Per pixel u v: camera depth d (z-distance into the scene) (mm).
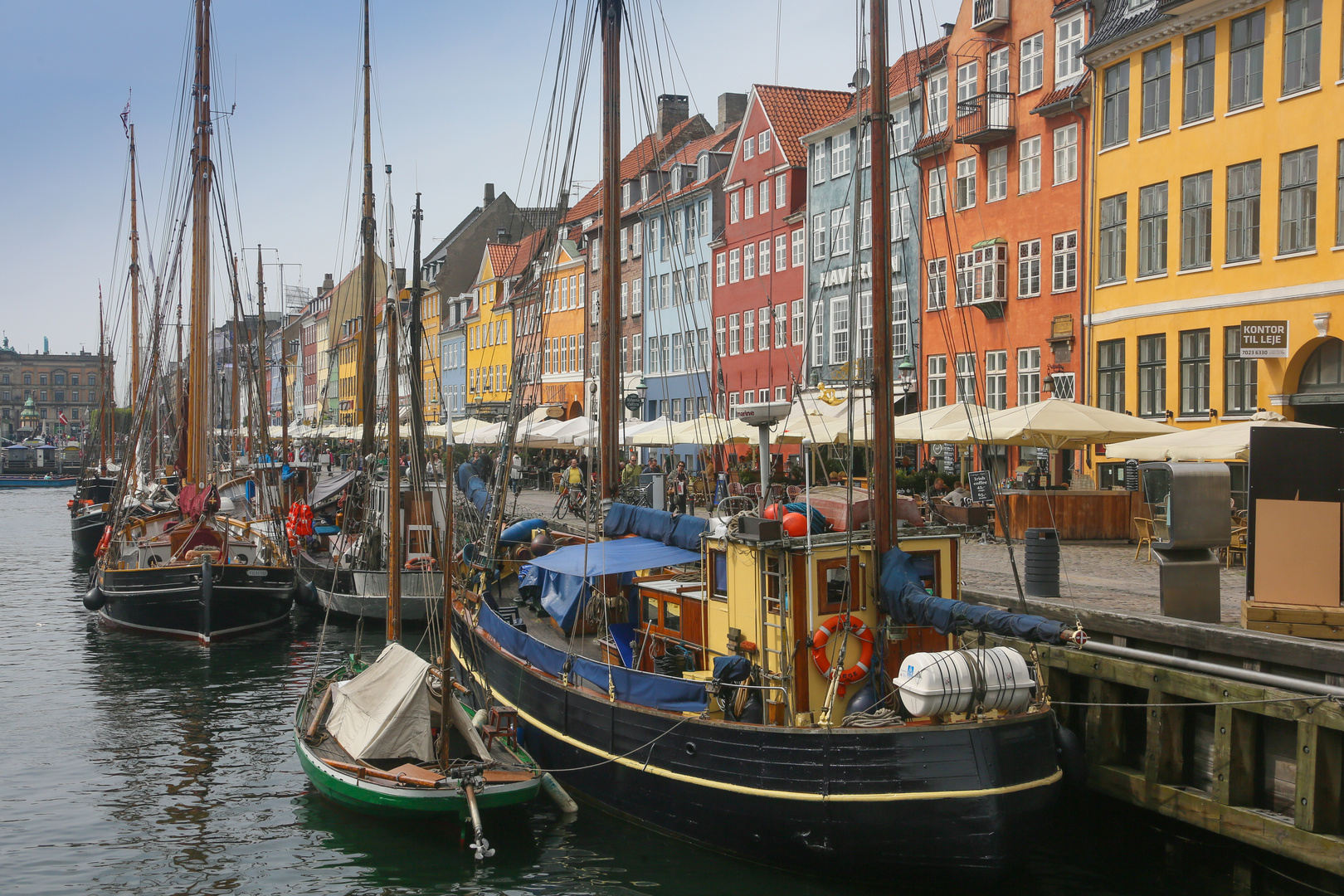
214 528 26922
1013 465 33500
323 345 108062
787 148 46188
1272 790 10594
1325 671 10203
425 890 11125
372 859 11969
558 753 13688
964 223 36875
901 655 11578
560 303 68188
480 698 16469
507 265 75688
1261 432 12359
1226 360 26625
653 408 57594
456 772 12281
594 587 15312
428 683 13578
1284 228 25109
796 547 11094
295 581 25828
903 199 39812
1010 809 9953
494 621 16047
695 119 63000
